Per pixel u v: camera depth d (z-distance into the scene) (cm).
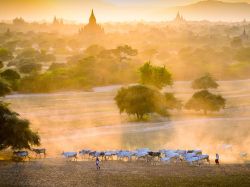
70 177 5006
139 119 11269
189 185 4628
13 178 4975
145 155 6353
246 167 5612
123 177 4984
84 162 6141
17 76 17400
